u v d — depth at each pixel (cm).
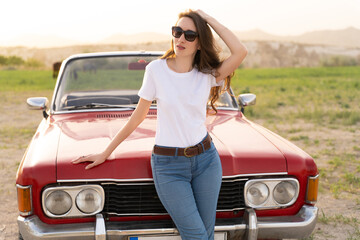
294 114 1093
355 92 1719
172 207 234
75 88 421
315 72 3991
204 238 234
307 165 274
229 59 243
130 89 428
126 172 254
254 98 420
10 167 621
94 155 254
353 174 577
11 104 1338
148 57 421
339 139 816
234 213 270
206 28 232
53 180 250
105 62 420
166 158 231
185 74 231
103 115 359
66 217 254
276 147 285
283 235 266
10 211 458
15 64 5453
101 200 255
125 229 251
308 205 276
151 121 336
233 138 300
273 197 269
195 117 234
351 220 430
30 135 852
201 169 236
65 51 8806
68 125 331
